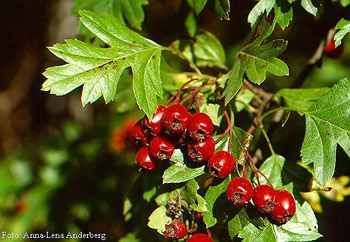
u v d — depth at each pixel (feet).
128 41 1.23
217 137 1.17
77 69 1.15
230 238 1.19
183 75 1.35
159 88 1.19
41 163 2.48
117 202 2.11
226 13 1.16
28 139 3.82
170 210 1.19
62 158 2.26
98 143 2.25
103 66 1.17
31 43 3.81
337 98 1.18
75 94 3.43
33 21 3.69
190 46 1.40
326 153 1.16
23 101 4.00
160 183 1.23
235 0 1.49
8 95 4.02
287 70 1.11
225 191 1.15
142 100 1.16
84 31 1.33
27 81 3.97
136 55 1.21
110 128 2.28
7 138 4.00
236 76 1.17
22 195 2.45
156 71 1.21
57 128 3.38
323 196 1.43
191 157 1.13
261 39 1.16
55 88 1.13
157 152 1.14
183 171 1.15
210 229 1.20
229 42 2.16
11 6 3.66
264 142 1.35
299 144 1.47
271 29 1.15
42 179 2.33
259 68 1.14
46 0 3.47
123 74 1.48
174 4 1.62
